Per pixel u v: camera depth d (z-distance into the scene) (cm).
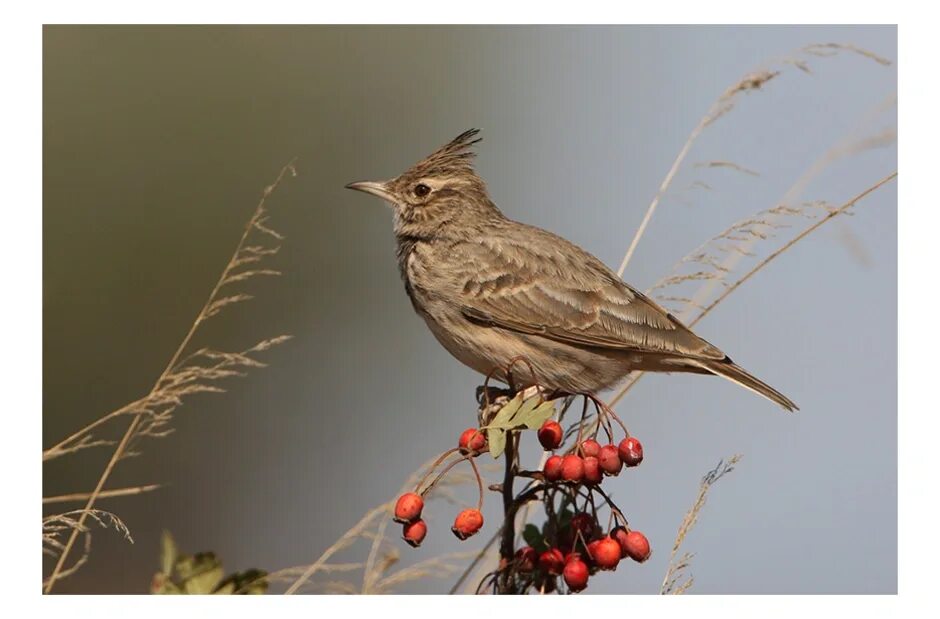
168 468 1460
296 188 1638
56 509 1375
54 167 1530
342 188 1667
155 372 1500
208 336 1530
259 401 1541
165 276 1535
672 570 726
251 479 1500
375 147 1684
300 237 1625
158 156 1575
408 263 1032
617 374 981
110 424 1449
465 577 802
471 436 707
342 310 1630
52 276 1495
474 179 1052
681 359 944
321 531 1477
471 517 694
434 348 1631
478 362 1010
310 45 1703
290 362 1578
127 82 1588
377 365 1591
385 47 1733
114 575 1397
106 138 1559
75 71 1562
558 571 736
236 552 1455
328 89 1698
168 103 1602
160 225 1550
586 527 741
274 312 1575
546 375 984
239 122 1630
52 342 1458
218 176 1602
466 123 1752
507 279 991
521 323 982
